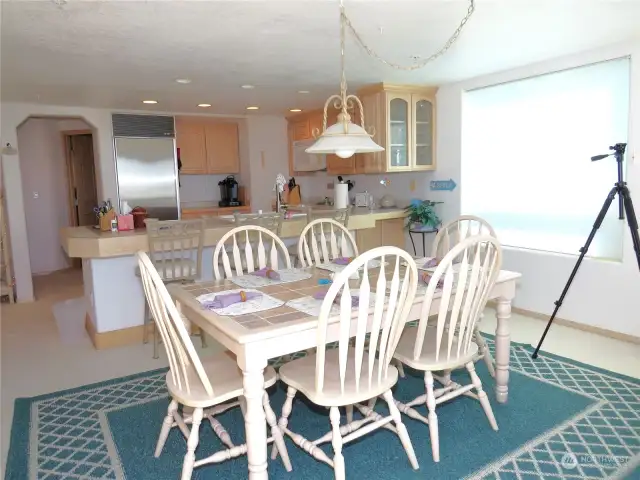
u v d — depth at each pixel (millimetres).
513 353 3287
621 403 2570
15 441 2375
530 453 2166
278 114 6148
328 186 6254
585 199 3686
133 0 2166
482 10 2455
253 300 2148
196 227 3596
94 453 2268
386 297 2135
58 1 2162
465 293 2295
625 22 2748
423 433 2361
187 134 6215
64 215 6703
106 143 5277
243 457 2223
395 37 2869
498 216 4355
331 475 2072
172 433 2441
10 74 3580
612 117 3455
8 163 4938
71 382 3064
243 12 2365
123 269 3719
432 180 4805
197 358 1853
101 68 3439
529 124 4000
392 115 4449
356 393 1885
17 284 5105
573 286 3766
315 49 3084
